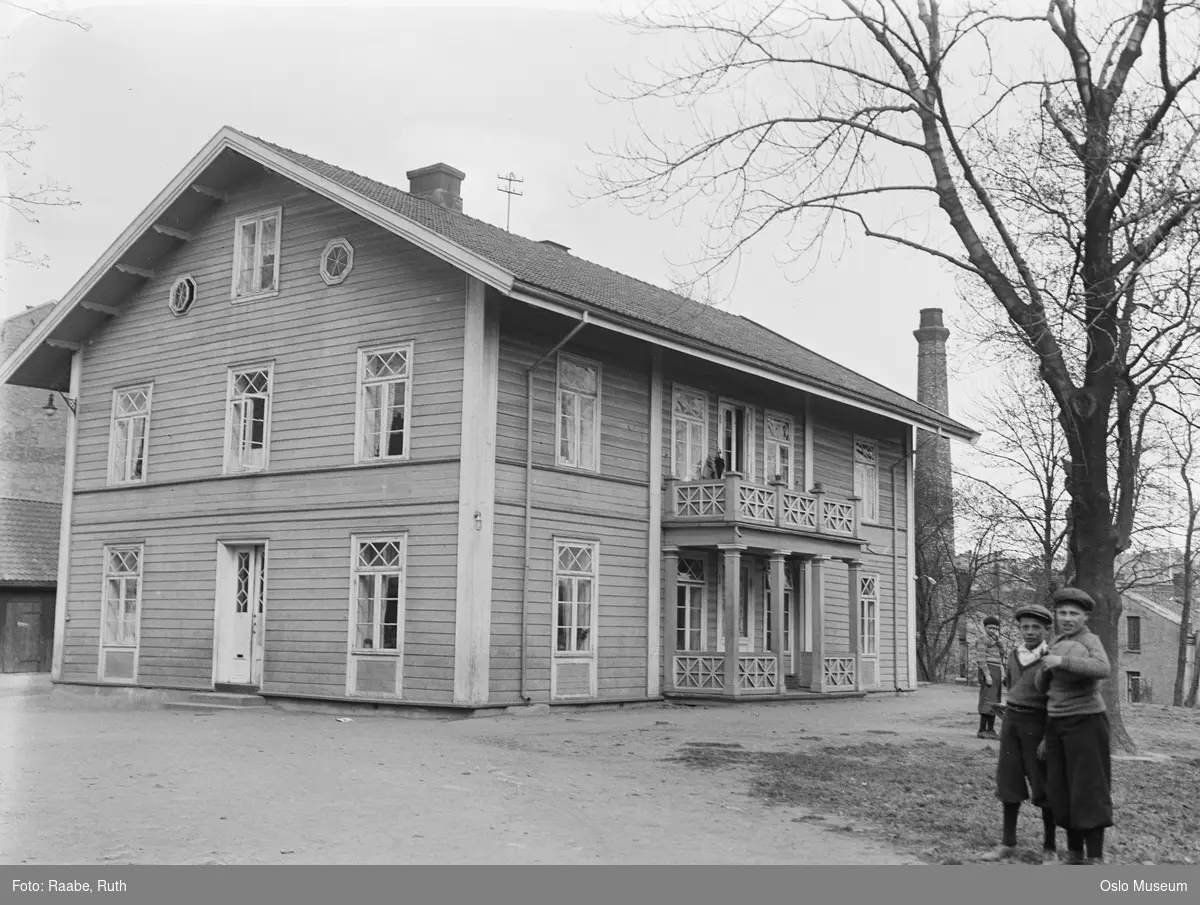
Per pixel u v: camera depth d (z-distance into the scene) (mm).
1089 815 8094
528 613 19719
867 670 29672
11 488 33844
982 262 15078
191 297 23266
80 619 24297
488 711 18781
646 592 22406
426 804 10289
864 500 30266
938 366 46406
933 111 14711
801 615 26859
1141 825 10039
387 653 19297
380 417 20125
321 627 20234
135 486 23641
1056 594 8453
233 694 21250
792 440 27422
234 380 22312
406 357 19828
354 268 20734
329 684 19969
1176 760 14828
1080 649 8195
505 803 10453
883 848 8875
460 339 19188
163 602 22781
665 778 12164
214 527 22125
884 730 18031
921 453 45344
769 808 10531
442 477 19078
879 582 30625
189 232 23469
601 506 21484
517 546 19562
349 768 12367
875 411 27359
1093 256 15070
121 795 10375
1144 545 38219
